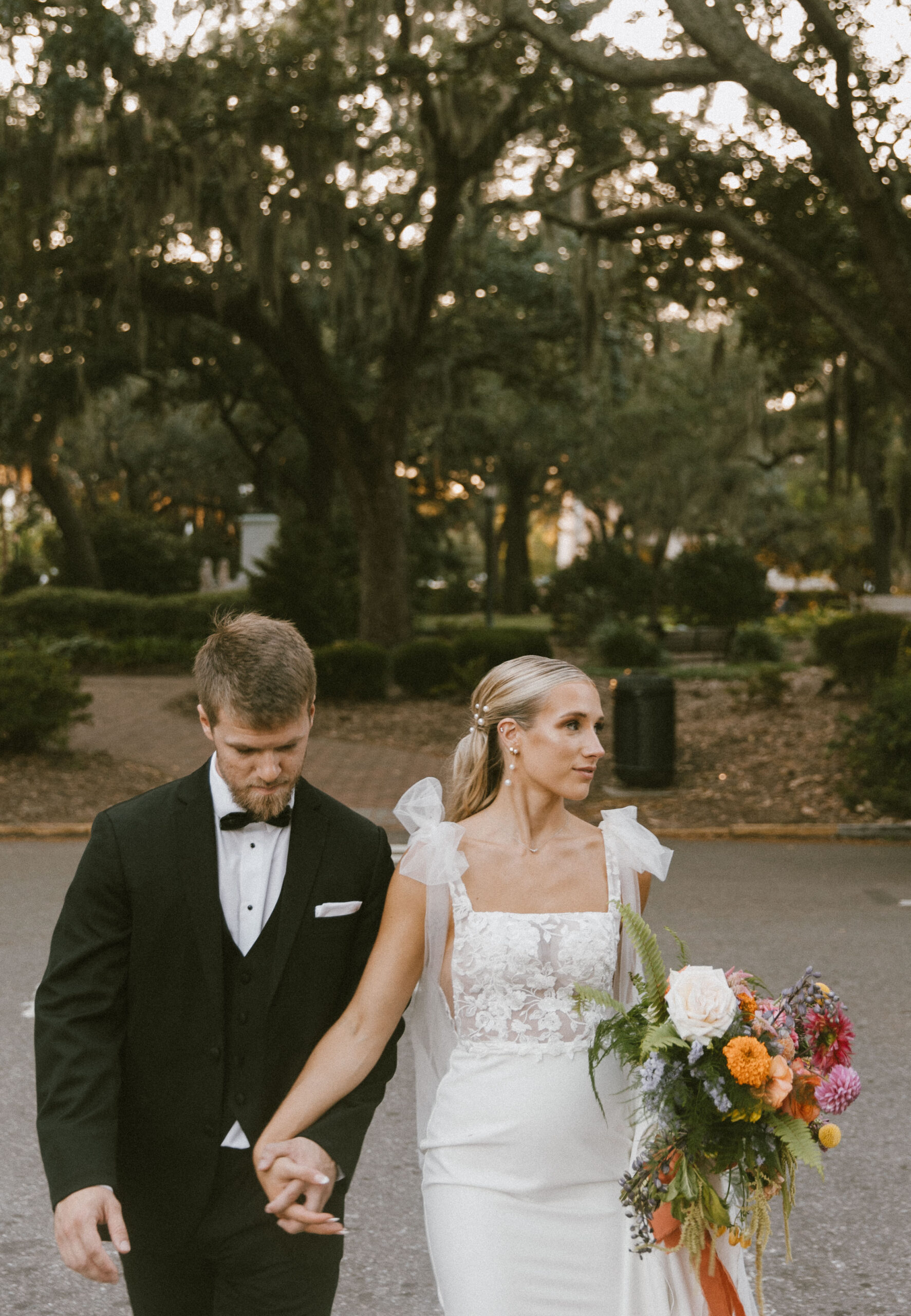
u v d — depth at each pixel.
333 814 2.38
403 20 18.22
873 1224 4.08
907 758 11.51
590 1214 2.44
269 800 2.21
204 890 2.25
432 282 22.36
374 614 24.09
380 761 14.77
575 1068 2.44
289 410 32.81
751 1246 2.50
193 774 2.37
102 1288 3.73
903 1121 4.86
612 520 54.06
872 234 14.14
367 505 24.00
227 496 48.41
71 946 2.26
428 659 20.14
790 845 10.72
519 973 2.43
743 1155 2.21
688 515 42.34
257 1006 2.27
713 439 40.84
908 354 14.91
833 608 44.22
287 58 17.39
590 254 19.23
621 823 2.64
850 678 17.30
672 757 12.98
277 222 18.34
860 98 14.43
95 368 26.11
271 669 2.14
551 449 42.84
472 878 2.50
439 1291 2.48
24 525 49.31
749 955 7.13
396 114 19.45
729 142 17.17
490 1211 2.40
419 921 2.42
